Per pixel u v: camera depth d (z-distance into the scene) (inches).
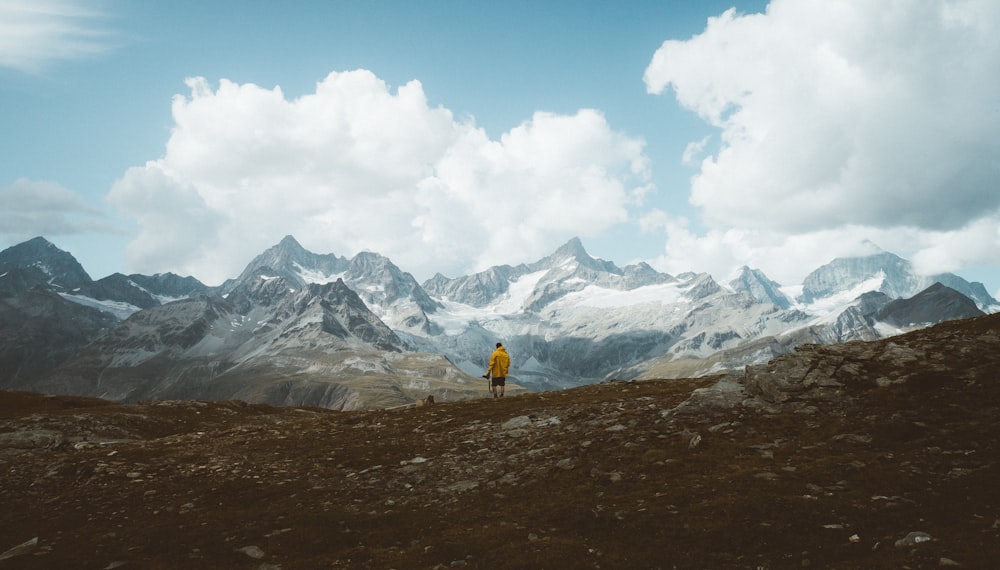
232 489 1014.4
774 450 867.4
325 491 971.9
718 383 1171.3
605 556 632.4
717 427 984.9
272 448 1307.8
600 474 882.8
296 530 791.1
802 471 780.0
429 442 1208.8
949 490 669.3
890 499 673.0
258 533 791.7
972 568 510.9
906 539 578.6
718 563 593.0
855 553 577.6
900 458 768.3
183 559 719.7
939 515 622.8
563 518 746.8
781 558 588.7
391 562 669.3
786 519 660.7
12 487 1135.6
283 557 713.6
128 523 882.1
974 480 676.7
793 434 916.6
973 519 600.4
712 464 852.6
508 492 882.1
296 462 1165.7
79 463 1246.3
